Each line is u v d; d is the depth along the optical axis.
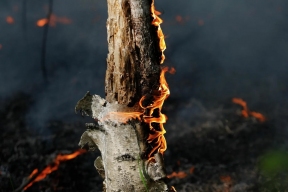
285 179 4.02
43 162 4.75
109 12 2.13
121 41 2.10
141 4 2.08
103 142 2.26
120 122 2.13
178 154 4.93
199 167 4.61
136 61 2.12
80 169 4.64
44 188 4.27
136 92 2.14
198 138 5.27
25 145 5.18
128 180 2.16
